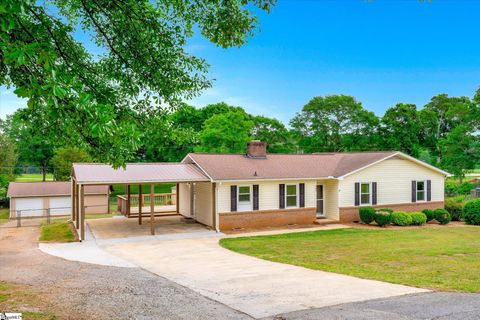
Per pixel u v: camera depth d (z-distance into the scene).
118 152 7.10
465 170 45.25
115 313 7.22
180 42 8.45
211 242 18.20
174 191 32.75
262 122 51.28
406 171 25.38
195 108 50.88
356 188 24.14
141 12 7.80
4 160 42.94
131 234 20.22
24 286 9.53
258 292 9.02
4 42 4.27
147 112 8.60
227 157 24.64
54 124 6.91
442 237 18.31
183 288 9.48
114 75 8.21
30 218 33.56
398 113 51.16
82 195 18.69
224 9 8.01
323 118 53.22
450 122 57.38
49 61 4.59
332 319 6.76
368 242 17.19
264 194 22.67
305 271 11.72
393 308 7.45
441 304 7.72
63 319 6.65
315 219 23.86
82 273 11.49
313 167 25.11
